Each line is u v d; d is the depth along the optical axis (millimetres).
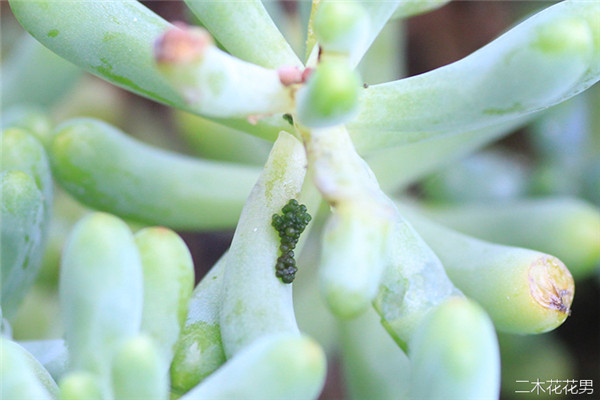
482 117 207
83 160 251
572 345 287
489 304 222
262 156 288
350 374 252
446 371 188
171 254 203
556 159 305
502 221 264
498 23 332
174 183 258
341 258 188
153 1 328
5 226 225
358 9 195
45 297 288
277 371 185
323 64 189
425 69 342
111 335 194
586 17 205
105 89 351
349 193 193
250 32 214
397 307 208
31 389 192
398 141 218
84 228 193
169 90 218
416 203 286
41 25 214
